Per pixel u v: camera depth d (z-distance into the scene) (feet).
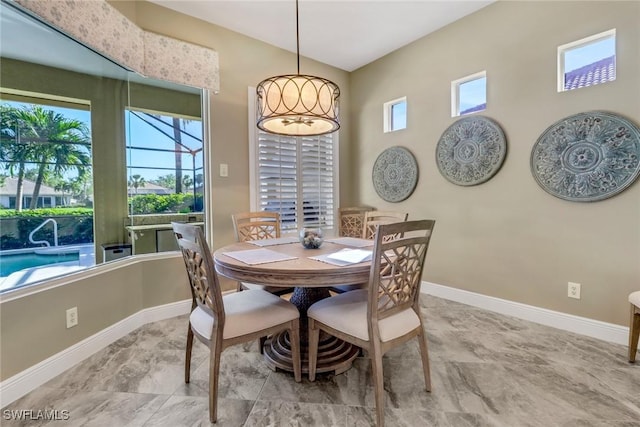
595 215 7.25
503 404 5.12
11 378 5.37
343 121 13.34
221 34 9.82
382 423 4.56
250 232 9.11
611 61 7.02
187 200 9.83
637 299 6.00
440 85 10.27
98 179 8.45
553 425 4.65
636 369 6.04
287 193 11.59
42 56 7.15
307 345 6.59
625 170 6.72
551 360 6.42
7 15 5.82
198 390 5.59
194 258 5.12
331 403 5.21
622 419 4.74
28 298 5.71
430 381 5.47
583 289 7.50
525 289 8.51
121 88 9.11
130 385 5.74
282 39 10.71
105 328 7.35
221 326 4.86
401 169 11.51
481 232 9.40
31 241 6.86
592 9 7.14
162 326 8.43
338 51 11.67
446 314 9.00
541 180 7.99
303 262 5.48
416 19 9.65
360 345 4.90
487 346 7.06
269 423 4.75
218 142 9.84
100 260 8.02
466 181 9.59
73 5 6.36
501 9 8.70
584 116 7.22
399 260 5.03
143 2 8.38
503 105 8.73
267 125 7.66
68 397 5.41
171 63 8.66
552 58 7.79
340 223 12.62
